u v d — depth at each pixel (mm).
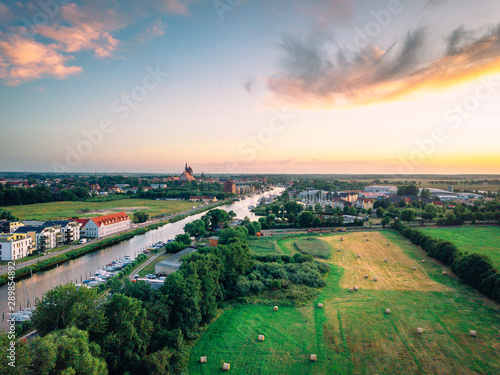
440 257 111375
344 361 55562
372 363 54781
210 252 90750
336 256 122375
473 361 54875
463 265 93125
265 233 168625
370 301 79438
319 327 67188
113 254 133125
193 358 57781
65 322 48156
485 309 74375
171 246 129625
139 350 52812
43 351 38688
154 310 59719
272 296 84250
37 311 48938
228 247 95062
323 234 164125
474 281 87500
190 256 81812
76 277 102625
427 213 195625
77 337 42938
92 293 51094
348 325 67562
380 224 191375
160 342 57344
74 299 49406
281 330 66562
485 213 181375
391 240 148500
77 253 129250
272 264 101750
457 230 161375
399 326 66812
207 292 72125
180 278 67938
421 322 68375
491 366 53469
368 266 109375
